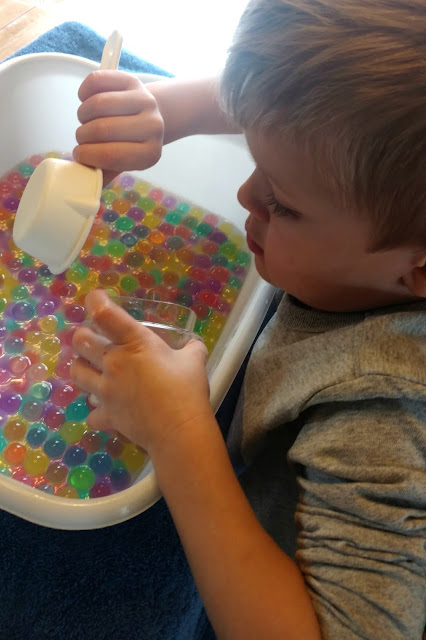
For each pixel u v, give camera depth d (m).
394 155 0.35
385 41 0.34
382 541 0.41
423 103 0.34
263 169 0.42
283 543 0.59
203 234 0.86
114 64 0.56
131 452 0.65
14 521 0.71
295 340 0.57
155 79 0.72
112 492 0.64
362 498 0.42
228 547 0.45
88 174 0.50
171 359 0.51
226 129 0.72
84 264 0.79
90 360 0.53
